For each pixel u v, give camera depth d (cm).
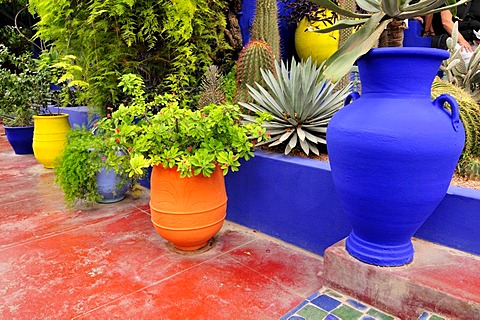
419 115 153
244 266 230
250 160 273
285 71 288
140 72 385
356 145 158
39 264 233
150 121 242
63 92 508
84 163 316
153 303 193
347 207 178
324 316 170
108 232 281
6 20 882
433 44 444
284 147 280
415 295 161
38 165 493
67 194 316
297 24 409
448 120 158
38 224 296
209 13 374
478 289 153
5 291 204
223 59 415
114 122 243
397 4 159
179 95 366
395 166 152
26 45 810
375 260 175
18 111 532
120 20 340
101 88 373
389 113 155
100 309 188
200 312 186
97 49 357
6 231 282
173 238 237
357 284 182
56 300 196
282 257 241
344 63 164
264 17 348
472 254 181
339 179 174
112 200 346
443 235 189
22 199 355
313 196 238
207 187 232
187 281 213
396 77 158
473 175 211
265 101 283
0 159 528
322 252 240
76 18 363
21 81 509
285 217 259
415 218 165
